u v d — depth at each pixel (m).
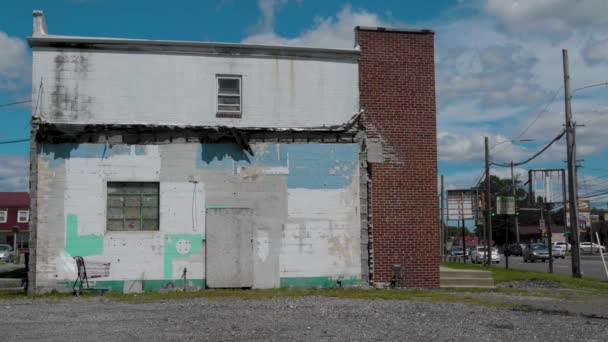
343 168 20.23
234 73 19.91
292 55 20.28
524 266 46.94
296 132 20.05
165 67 19.53
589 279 27.08
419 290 19.53
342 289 19.34
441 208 59.97
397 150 20.62
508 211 36.81
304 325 11.92
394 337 10.66
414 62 21.00
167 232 19.06
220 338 10.44
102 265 18.69
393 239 20.34
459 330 11.49
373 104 20.59
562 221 107.62
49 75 18.94
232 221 19.42
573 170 28.84
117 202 19.02
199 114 19.58
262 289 19.27
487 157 43.12
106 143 19.00
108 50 19.28
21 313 13.75
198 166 19.39
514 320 13.04
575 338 10.87
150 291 18.73
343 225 20.08
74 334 10.82
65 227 18.61
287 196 19.81
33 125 18.66
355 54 20.58
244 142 19.64
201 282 19.16
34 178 18.59
